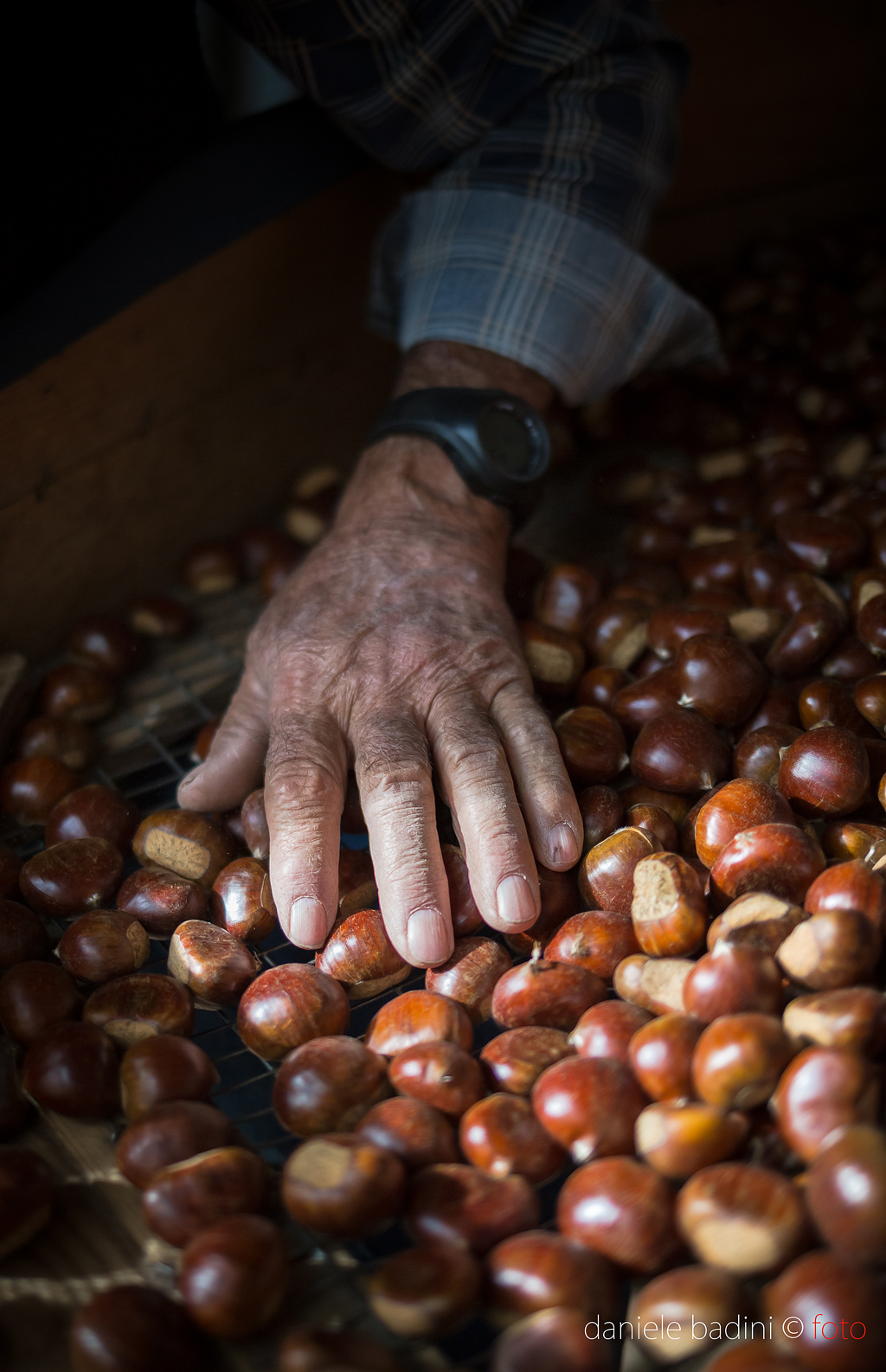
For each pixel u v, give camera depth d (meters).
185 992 0.40
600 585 0.58
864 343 0.74
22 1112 0.37
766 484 0.65
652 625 0.53
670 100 0.65
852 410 0.70
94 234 0.57
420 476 0.54
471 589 0.50
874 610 0.49
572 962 0.39
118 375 0.59
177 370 0.62
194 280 0.61
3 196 0.51
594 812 0.44
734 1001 0.35
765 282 0.85
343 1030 0.39
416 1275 0.30
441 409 0.55
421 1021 0.37
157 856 0.45
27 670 0.55
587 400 0.64
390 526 0.52
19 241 0.52
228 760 0.46
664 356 0.67
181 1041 0.37
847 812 0.43
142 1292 0.31
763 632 0.52
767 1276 0.31
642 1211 0.31
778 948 0.36
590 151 0.61
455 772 0.42
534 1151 0.34
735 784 0.42
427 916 0.39
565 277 0.60
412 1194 0.33
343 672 0.45
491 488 0.54
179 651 0.61
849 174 0.94
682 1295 0.30
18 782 0.49
